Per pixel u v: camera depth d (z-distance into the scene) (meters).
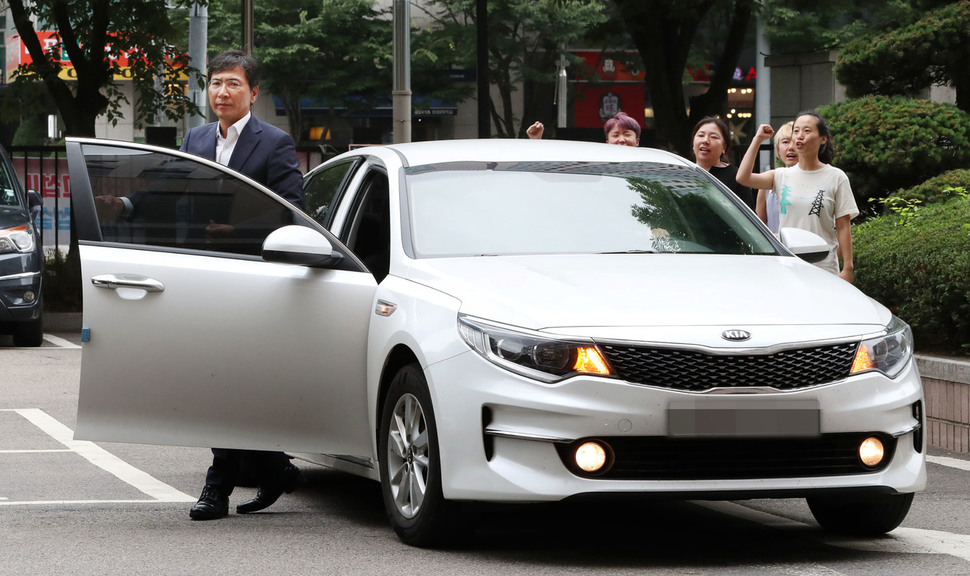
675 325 10.02
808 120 15.77
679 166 13.54
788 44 67.50
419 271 11.22
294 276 11.50
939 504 13.05
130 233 11.63
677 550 10.72
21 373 23.95
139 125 37.69
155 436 11.66
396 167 12.61
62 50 35.66
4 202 28.88
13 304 27.38
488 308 10.30
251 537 11.21
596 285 10.59
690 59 74.44
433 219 11.92
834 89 37.81
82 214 11.59
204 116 38.00
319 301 11.46
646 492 9.78
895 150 26.55
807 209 15.83
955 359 16.61
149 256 11.59
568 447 9.78
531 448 9.86
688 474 9.91
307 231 11.42
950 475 14.73
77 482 14.27
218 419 11.61
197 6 37.94
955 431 16.28
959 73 29.05
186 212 11.66
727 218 12.69
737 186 17.86
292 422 11.55
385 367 11.10
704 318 10.12
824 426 10.00
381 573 9.80
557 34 79.06
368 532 11.50
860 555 10.55
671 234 12.20
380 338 11.13
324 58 81.62
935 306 17.06
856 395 10.13
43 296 30.25
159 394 11.59
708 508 12.84
